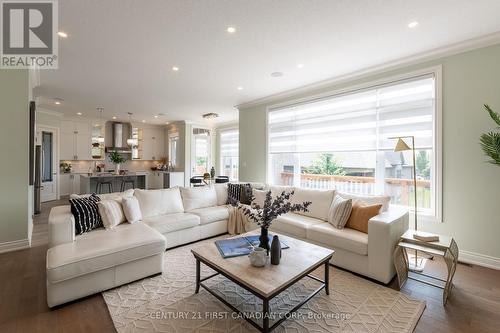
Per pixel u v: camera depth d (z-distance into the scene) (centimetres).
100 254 216
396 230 252
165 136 998
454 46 294
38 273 259
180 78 418
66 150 777
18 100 327
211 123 906
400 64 342
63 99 568
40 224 445
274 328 170
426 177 335
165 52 320
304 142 475
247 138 595
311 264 198
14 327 178
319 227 298
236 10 231
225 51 318
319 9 230
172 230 329
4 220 317
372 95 379
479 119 284
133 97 546
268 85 455
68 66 364
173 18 244
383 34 275
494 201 277
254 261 192
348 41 291
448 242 228
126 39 285
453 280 248
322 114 445
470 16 240
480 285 239
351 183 421
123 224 308
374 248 246
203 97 542
